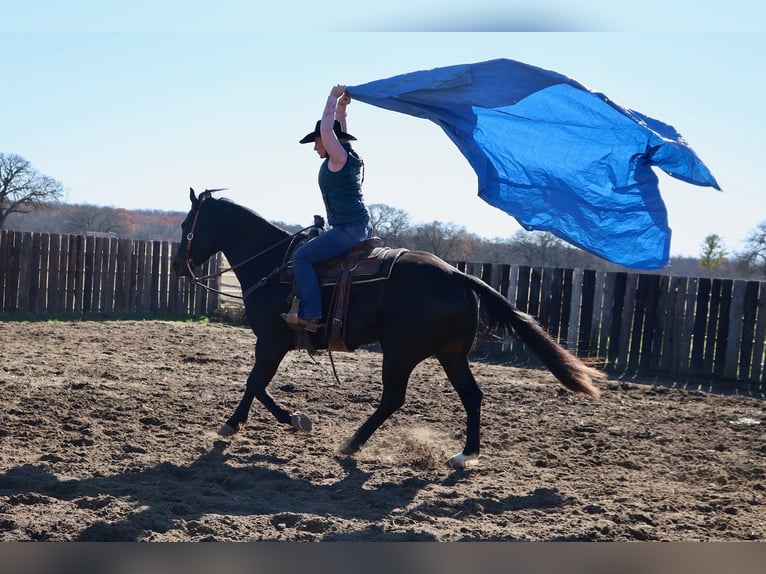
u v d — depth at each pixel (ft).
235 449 20.35
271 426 23.17
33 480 16.71
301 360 36.99
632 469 20.34
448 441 22.58
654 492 18.03
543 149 20.89
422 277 18.88
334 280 19.49
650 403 30.71
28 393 25.41
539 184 21.07
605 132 20.36
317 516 15.12
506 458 20.86
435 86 19.89
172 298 56.08
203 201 22.26
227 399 26.73
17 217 126.82
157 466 18.17
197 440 21.09
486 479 18.72
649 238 20.71
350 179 19.47
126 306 54.80
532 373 37.50
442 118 20.43
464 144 20.72
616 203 20.80
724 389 36.94
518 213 21.12
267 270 21.30
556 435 23.84
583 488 18.20
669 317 40.04
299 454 20.29
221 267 56.90
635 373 40.24
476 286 19.25
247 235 21.83
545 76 19.83
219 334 46.34
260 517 15.12
